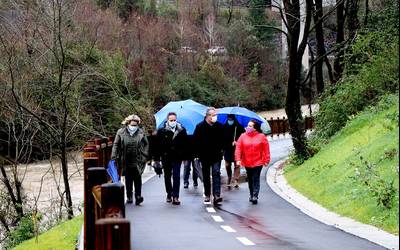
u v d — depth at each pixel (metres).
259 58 82.75
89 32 33.62
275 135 54.00
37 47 25.45
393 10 27.27
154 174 25.78
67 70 26.56
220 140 16.98
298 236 12.23
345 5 33.78
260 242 11.48
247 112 21.95
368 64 26.34
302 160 26.27
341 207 15.93
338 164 20.48
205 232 12.66
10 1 25.95
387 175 15.86
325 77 68.31
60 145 22.98
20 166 33.19
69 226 15.53
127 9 61.50
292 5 26.61
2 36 24.31
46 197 26.47
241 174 26.25
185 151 17.06
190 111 22.59
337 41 34.00
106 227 3.86
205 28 78.25
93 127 30.17
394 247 10.98
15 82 24.11
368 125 23.19
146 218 14.67
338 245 11.19
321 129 29.33
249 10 82.56
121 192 4.72
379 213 14.02
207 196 17.28
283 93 84.94
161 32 64.44
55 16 24.59
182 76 66.19
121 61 37.62
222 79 73.25
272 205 17.25
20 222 20.80
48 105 25.70
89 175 7.70
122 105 34.03
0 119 24.89
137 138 16.83
